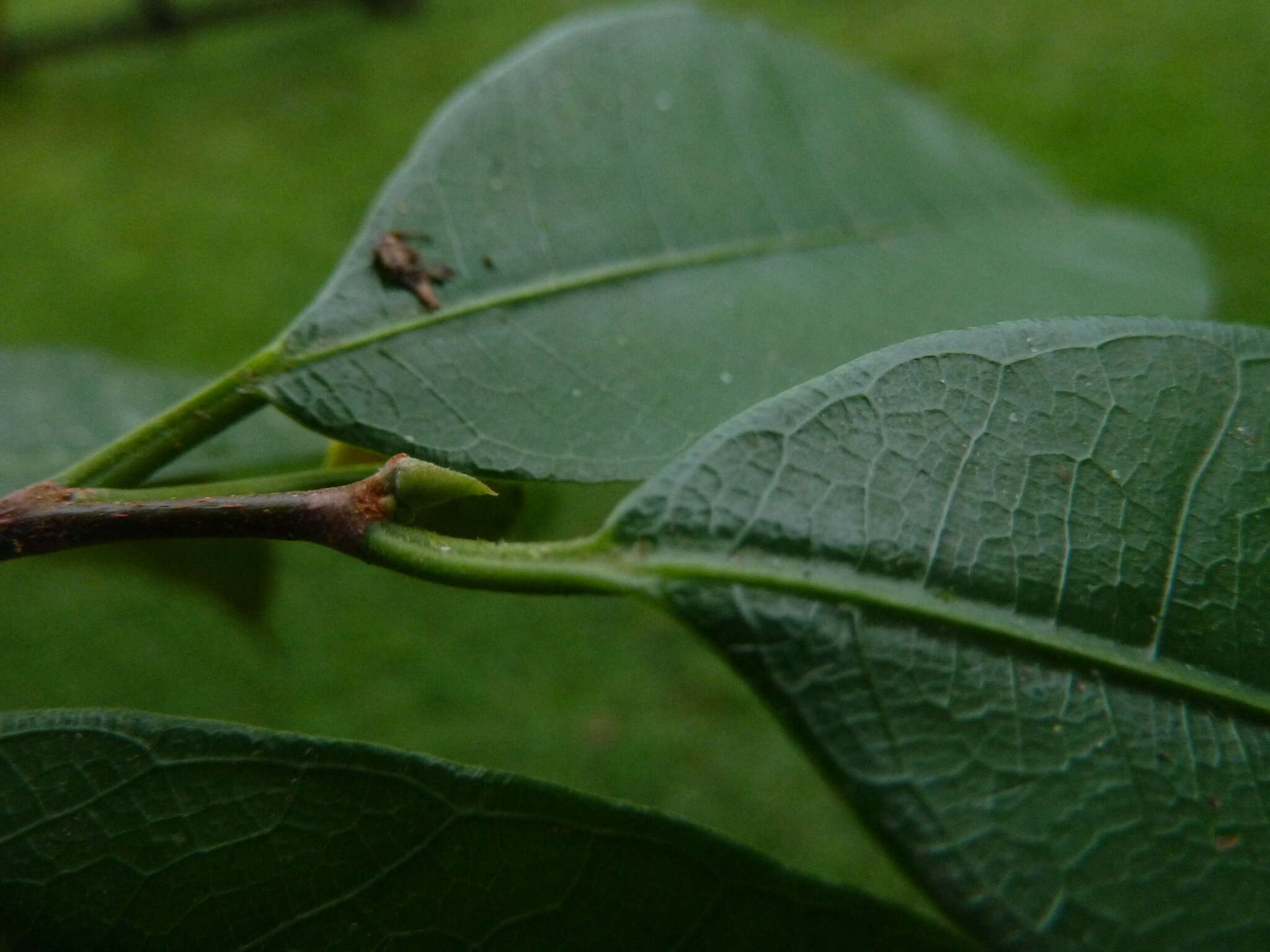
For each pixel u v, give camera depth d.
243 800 0.13
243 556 0.19
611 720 0.58
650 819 0.13
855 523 0.12
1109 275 0.20
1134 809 0.12
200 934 0.13
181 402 0.14
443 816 0.13
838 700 0.12
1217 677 0.12
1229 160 0.80
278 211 0.98
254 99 1.19
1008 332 0.13
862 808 0.12
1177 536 0.13
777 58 0.20
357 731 0.57
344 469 0.14
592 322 0.16
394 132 1.09
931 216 0.20
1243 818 0.12
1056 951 0.11
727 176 0.18
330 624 0.62
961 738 0.12
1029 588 0.12
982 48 1.04
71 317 0.86
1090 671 0.12
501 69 0.17
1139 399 0.13
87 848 0.13
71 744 0.13
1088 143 0.85
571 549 0.12
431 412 0.15
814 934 0.12
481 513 0.15
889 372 0.13
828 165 0.19
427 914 0.13
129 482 0.14
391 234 0.16
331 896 0.13
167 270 0.91
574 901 0.13
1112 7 1.07
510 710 0.59
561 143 0.17
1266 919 0.12
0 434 0.18
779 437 0.13
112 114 1.20
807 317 0.17
